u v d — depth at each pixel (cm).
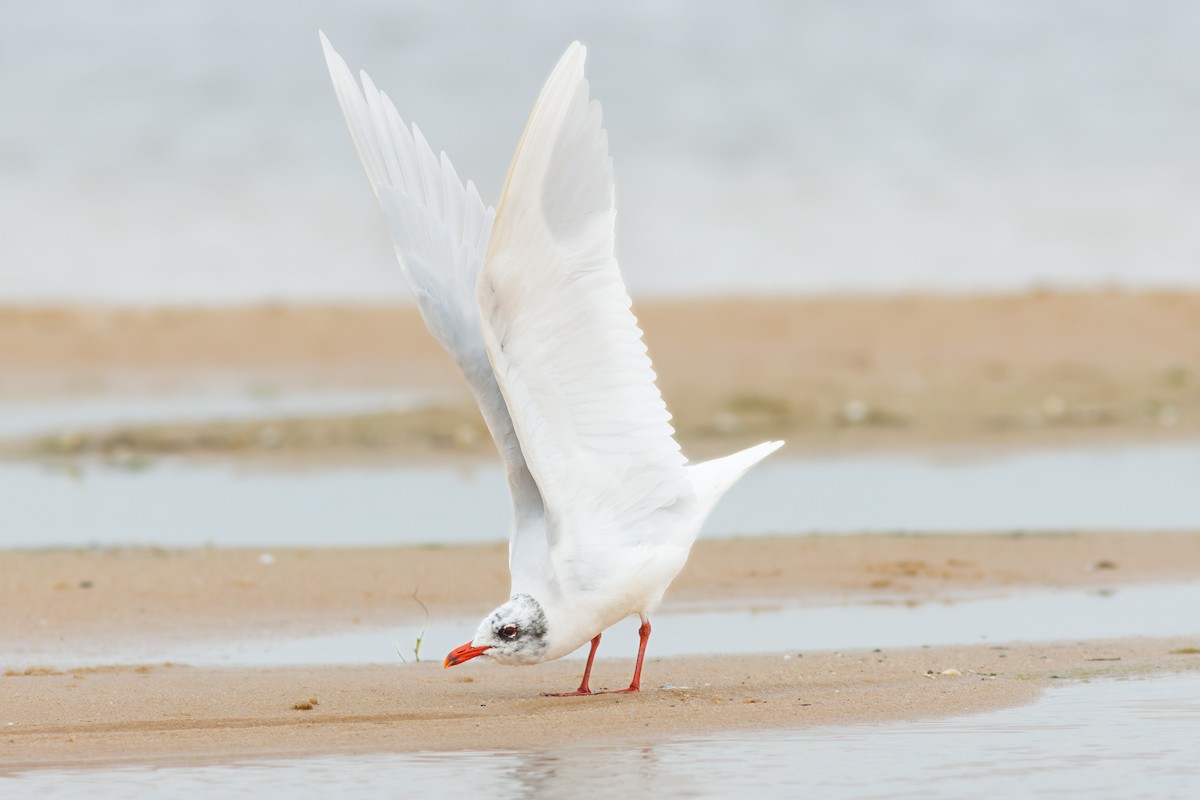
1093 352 2441
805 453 1922
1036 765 749
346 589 1248
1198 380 2264
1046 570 1309
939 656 1009
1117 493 1666
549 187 795
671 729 825
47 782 739
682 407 2161
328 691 934
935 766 749
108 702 901
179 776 748
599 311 828
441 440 2003
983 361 2397
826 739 800
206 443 2002
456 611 1191
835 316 2697
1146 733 802
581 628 859
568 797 710
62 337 2728
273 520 1568
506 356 820
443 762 768
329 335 2723
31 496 1705
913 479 1767
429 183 902
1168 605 1183
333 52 890
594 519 854
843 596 1232
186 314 2869
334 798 712
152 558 1349
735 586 1266
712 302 2812
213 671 997
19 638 1109
